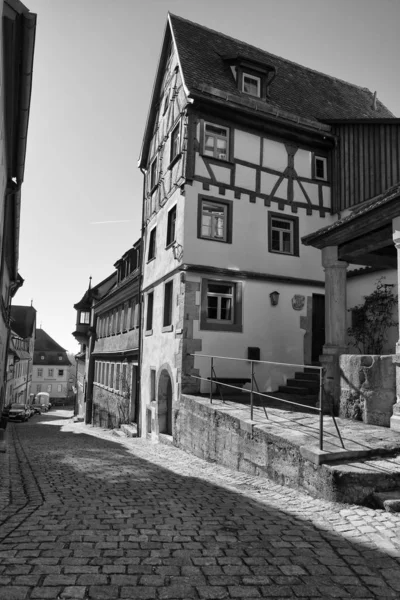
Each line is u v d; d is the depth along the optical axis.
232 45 16.53
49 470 8.06
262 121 14.05
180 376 12.51
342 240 9.05
